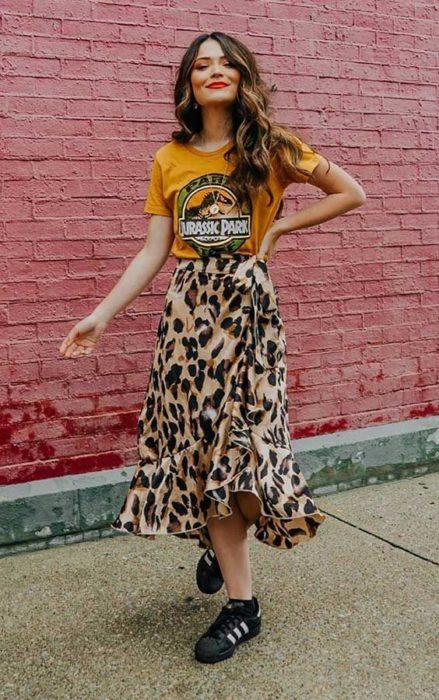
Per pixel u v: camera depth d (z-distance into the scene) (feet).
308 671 8.20
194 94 8.52
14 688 7.95
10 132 11.42
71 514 11.61
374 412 14.55
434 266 14.98
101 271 12.10
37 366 11.78
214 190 8.38
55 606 9.68
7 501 11.21
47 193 11.69
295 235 13.60
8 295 11.54
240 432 8.23
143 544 11.60
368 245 14.26
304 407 13.88
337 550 11.23
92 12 11.84
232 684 7.98
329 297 13.97
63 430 12.01
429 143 14.71
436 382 15.11
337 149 13.84
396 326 14.67
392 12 14.17
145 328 12.51
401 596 9.84
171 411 8.53
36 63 11.53
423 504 13.12
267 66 13.14
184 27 12.47
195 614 9.43
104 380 12.25
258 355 8.41
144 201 12.32
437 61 14.67
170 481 8.52
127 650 8.63
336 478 13.75
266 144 8.34
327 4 13.57
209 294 8.38
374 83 14.08
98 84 11.93
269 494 8.13
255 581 10.26
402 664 8.31
